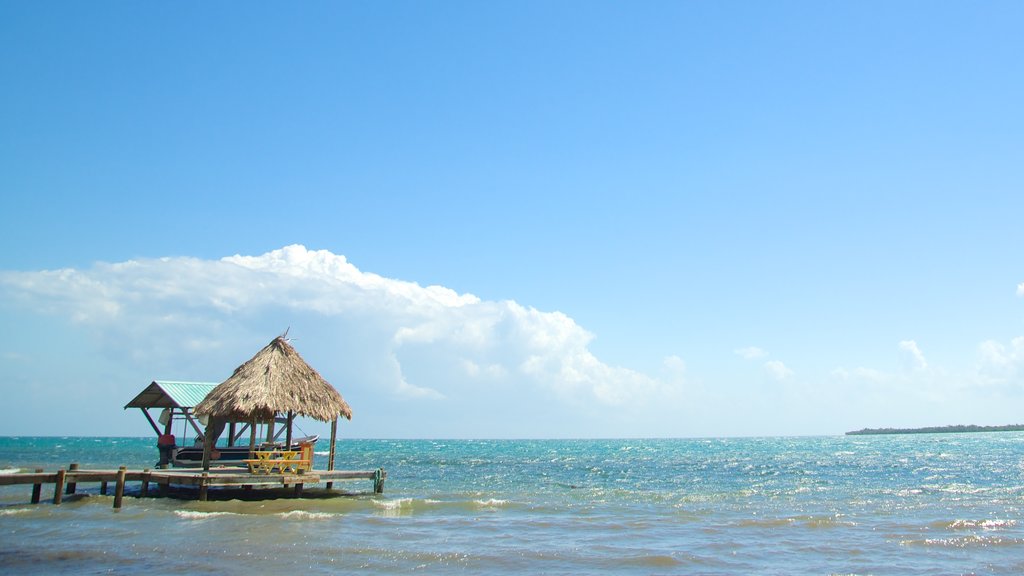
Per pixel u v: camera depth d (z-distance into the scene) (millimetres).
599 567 17500
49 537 20000
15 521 22531
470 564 17609
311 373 29859
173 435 36562
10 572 15961
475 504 29375
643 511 28625
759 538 21969
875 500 34062
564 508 29297
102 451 95875
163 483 29531
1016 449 120938
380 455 105062
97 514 24062
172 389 35688
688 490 39938
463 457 98438
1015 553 19766
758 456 103188
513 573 16734
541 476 53500
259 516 24312
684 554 19156
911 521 25812
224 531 21172
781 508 30188
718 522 25359
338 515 25109
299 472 28719
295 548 18922
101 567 16500
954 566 18047
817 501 33406
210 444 28516
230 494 29766
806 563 18266
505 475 54344
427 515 26031
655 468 67750
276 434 37250
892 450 124562
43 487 33375
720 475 56031
